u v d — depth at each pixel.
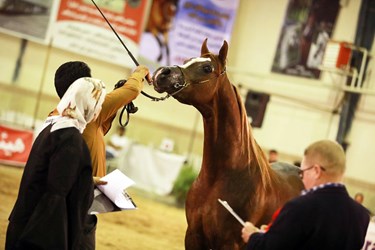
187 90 4.39
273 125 15.71
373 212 14.09
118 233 9.15
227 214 4.48
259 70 16.20
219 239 4.53
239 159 4.54
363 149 14.44
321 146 3.23
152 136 16.59
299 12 15.59
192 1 16.02
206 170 4.59
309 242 3.12
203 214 4.57
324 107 15.04
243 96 16.20
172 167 15.25
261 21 16.39
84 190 3.63
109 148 15.27
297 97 15.48
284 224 3.11
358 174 14.41
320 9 15.33
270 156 11.87
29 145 14.30
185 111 16.70
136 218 10.93
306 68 15.37
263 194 4.62
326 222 3.11
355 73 14.41
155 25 16.03
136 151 15.49
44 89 16.03
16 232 3.61
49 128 3.70
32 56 15.92
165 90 4.39
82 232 3.85
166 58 16.08
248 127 4.65
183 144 16.61
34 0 15.19
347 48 14.10
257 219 4.58
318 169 3.21
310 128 15.21
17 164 14.10
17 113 15.88
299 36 15.53
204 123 4.58
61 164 3.55
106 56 15.62
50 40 15.40
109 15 15.58
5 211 8.52
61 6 15.38
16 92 15.89
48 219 3.47
